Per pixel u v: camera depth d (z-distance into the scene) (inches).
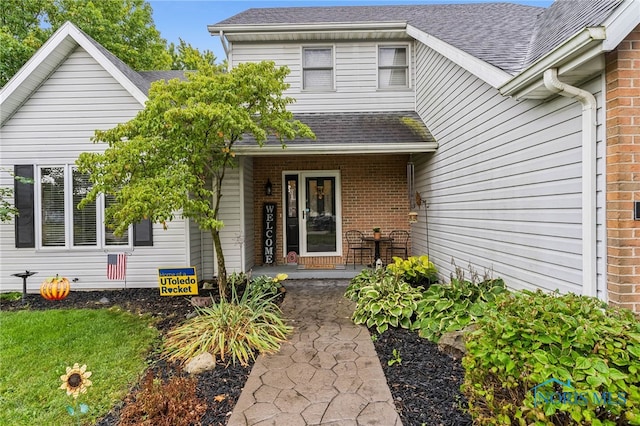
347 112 326.6
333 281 285.1
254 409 102.3
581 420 61.8
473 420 84.1
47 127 252.1
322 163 336.8
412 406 102.4
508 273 164.9
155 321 185.5
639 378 62.6
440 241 259.3
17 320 184.5
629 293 105.7
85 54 250.7
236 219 281.1
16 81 238.8
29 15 466.0
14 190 252.2
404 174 337.4
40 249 254.5
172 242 259.6
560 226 129.2
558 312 78.0
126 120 251.9
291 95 326.6
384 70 332.2
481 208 191.3
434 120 269.7
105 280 257.9
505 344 72.3
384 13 347.9
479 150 192.5
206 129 177.5
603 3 131.2
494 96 175.3
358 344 150.3
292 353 141.7
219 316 157.6
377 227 334.3
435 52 265.6
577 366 63.2
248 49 326.0
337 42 326.0
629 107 105.3
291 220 338.0
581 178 118.1
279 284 251.3
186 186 171.5
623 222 106.1
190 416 96.4
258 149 254.1
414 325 162.2
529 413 65.1
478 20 286.8
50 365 132.6
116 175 171.5
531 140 146.0
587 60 104.5
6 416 101.3
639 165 105.6
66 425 97.0
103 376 123.7
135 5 561.0
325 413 99.9
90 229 256.8
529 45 176.7
